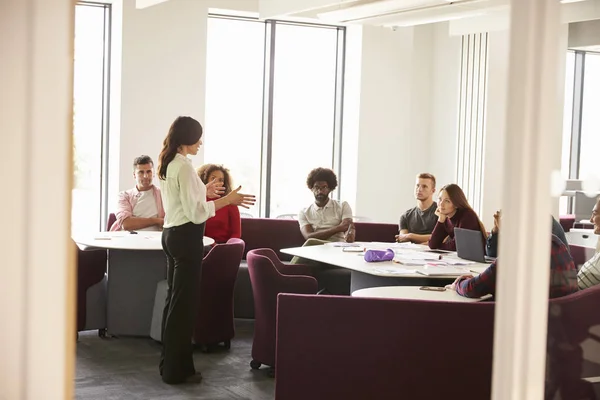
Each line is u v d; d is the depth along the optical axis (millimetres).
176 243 4949
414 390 3926
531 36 1780
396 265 5516
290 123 9508
